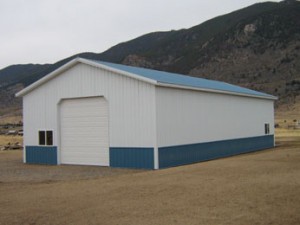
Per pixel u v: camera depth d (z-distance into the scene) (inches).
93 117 787.4
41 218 355.3
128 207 375.2
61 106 832.3
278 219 320.2
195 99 821.9
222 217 330.6
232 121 982.4
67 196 442.0
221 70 5521.7
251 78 5027.1
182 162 763.4
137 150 718.5
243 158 740.0
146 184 485.4
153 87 700.7
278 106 4030.5
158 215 343.9
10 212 381.1
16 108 6525.6
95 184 516.7
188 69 6122.1
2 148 1336.1
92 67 777.6
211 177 507.5
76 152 812.0
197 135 823.1
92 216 352.2
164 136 719.1
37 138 860.0
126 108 732.7
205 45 6510.8
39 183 570.3
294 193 396.8
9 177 652.1
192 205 370.6
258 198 383.9
